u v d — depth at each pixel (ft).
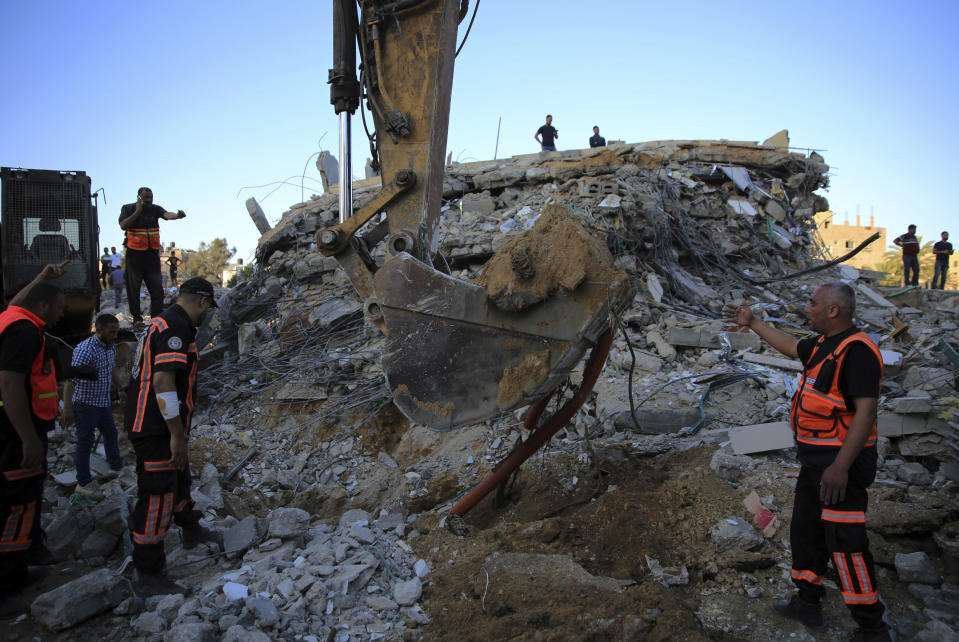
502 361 11.51
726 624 9.98
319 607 10.35
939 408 14.28
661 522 12.51
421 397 11.78
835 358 9.11
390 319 11.84
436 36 13.20
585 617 9.87
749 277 30.12
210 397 23.52
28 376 10.90
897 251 117.60
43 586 11.51
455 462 17.90
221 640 9.43
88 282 22.12
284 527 13.05
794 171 35.17
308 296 29.22
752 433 14.57
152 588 11.02
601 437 17.29
